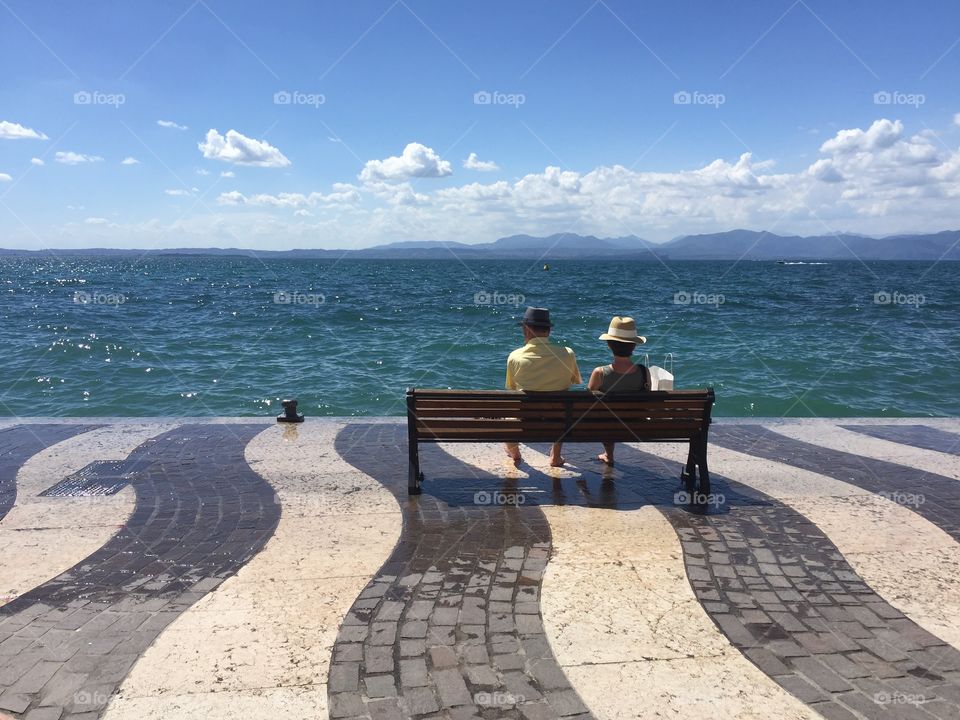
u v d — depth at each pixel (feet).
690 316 89.30
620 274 291.38
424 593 11.97
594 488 17.81
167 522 15.31
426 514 15.80
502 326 78.07
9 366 50.57
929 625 11.06
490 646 10.30
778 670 9.75
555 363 18.02
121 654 10.05
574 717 8.68
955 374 47.24
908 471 19.65
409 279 226.17
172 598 11.76
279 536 14.49
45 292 144.25
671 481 18.49
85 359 53.62
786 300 119.85
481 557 13.46
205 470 19.25
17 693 9.11
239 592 11.98
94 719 8.61
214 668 9.71
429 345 61.93
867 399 40.81
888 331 71.87
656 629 10.84
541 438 17.28
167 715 8.70
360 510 16.07
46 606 11.46
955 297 132.87
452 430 17.11
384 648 10.25
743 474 19.22
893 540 14.52
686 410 17.26
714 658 10.04
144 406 39.24
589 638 10.54
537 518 15.58
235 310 98.07
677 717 8.71
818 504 16.72
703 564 13.23
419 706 8.87
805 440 23.29
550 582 12.39
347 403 40.22
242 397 41.32
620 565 13.12
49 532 14.74
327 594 11.92
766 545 14.16
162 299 122.21
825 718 8.69
